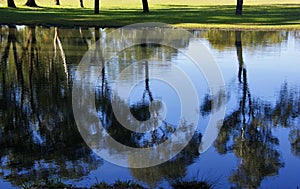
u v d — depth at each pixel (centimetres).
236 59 1675
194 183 686
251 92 1225
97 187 661
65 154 797
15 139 861
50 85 1268
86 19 2919
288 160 783
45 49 1858
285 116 1032
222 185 686
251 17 3197
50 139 866
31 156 784
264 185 690
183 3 4638
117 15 3186
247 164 763
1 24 2636
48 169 732
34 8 3594
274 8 3997
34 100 1116
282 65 1591
